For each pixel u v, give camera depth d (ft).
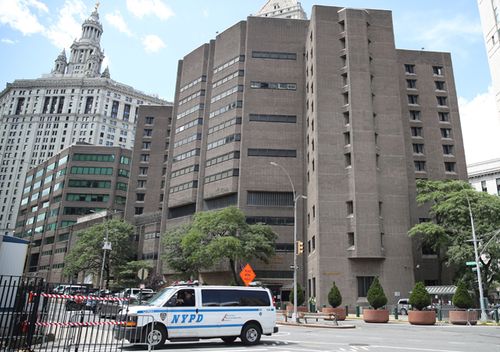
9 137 572.10
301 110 211.41
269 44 221.05
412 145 200.23
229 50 236.02
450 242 146.41
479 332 73.46
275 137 207.51
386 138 168.35
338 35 180.34
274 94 213.46
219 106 230.89
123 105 590.14
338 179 160.97
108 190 337.31
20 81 593.42
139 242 269.44
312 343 52.80
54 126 565.12
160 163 298.56
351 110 166.09
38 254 349.20
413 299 98.53
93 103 567.59
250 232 175.22
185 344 50.65
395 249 153.69
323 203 157.89
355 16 180.34
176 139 255.70
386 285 148.36
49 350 43.45
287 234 195.83
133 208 293.84
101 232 237.04
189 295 48.75
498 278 140.46
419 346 50.29
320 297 147.64
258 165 203.82
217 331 48.55
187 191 234.38
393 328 82.74
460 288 102.32
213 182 219.41
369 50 179.83
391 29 185.68
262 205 200.03
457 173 198.39
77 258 235.40
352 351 45.16
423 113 205.26
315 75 174.60
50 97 581.94
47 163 387.14
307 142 199.11
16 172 552.00
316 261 155.63
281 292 187.83
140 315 44.86
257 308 51.72
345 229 155.02
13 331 40.47
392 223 157.07
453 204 145.28
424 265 177.27
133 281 233.14
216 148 224.12
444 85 212.64
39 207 373.61
